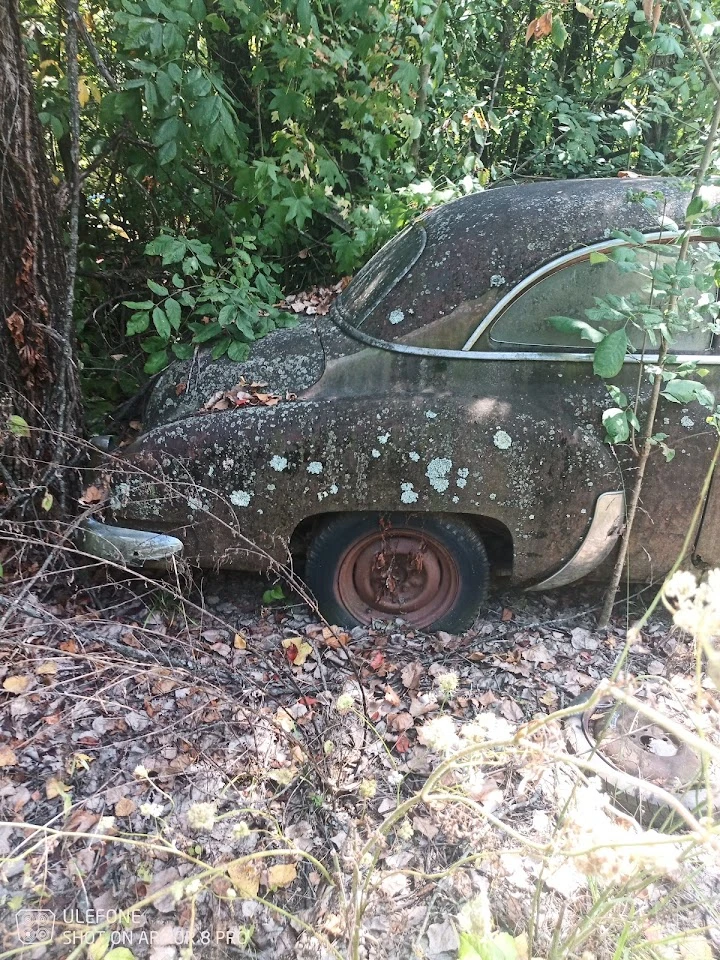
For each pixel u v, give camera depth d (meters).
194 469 2.81
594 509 2.83
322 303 3.88
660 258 2.78
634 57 5.79
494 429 2.75
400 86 4.92
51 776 2.33
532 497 2.82
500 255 2.82
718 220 2.72
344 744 2.50
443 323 2.83
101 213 5.25
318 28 4.84
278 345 3.12
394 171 5.64
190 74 3.91
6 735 2.46
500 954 1.15
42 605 2.97
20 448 3.14
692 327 2.74
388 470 2.79
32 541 2.83
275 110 4.95
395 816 1.44
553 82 6.97
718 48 4.13
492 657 2.98
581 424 2.79
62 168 4.73
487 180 5.91
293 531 2.91
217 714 2.59
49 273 3.07
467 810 2.23
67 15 3.04
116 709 2.59
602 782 2.29
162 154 4.00
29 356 3.06
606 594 3.09
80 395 3.33
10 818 2.18
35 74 4.27
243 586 3.44
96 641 2.88
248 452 2.79
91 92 4.52
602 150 6.39
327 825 2.20
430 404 2.77
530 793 2.29
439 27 5.01
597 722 2.58
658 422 2.79
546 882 1.98
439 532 2.96
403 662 2.92
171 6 3.89
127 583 3.19
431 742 1.27
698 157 4.85
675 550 2.94
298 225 4.65
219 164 4.94
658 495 2.85
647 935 1.78
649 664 2.95
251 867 2.03
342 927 1.89
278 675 2.81
